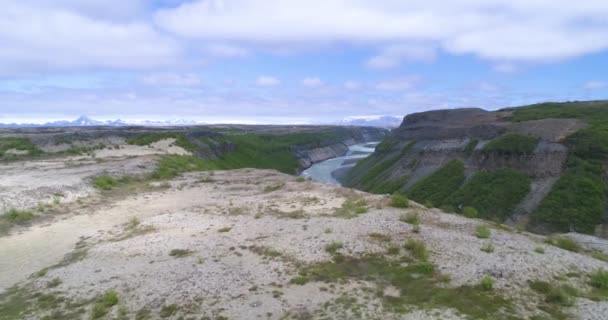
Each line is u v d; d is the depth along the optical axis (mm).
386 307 13203
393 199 25828
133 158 57188
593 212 51875
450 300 13391
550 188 59000
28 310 14109
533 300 13320
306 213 25141
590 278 15023
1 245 21734
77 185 35281
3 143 64375
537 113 97000
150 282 15742
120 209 30266
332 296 14227
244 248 19469
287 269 16719
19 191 30812
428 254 17203
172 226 24062
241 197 32812
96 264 18062
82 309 13969
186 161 63719
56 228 24984
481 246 17969
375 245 18484
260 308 13625
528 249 17688
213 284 15438
